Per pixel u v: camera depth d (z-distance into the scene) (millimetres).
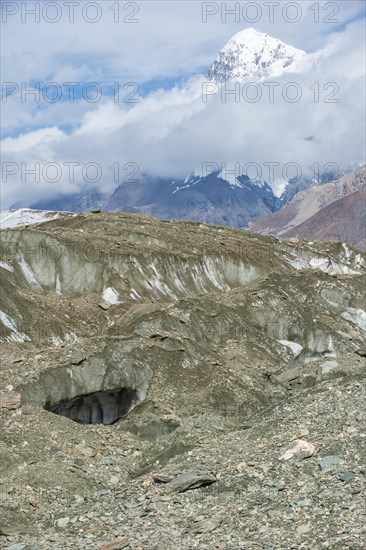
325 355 62812
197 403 38438
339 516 20141
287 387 42438
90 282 77000
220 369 41438
